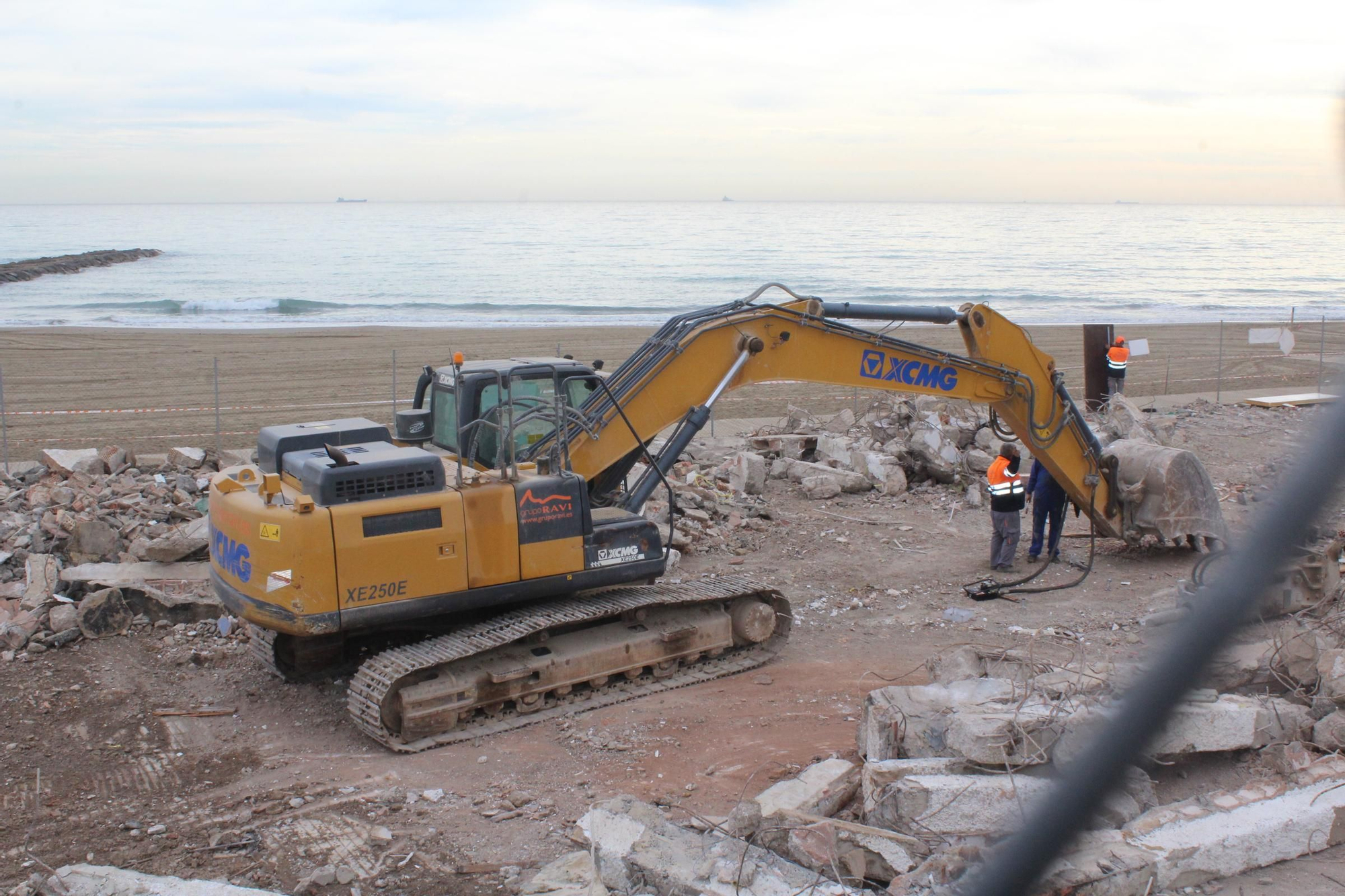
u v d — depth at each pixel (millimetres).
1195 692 6789
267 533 8477
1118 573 13180
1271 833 5828
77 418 22781
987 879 5379
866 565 13625
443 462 9891
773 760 8109
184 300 51156
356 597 8578
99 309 47344
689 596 10031
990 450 17906
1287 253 104000
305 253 97938
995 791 5988
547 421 10219
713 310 10812
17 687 9758
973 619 11562
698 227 166375
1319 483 4391
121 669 10258
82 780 8062
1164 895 5555
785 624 10773
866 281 69625
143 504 13633
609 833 5926
